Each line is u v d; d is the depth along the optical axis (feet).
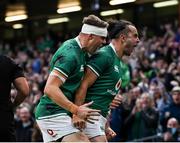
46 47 171.22
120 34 42.47
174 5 179.42
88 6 170.81
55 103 39.93
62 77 38.73
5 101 42.65
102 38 40.32
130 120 79.25
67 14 187.73
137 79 107.76
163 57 129.39
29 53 179.01
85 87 40.45
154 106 84.38
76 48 39.78
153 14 182.39
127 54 42.96
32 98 97.04
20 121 80.69
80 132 40.29
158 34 163.12
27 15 190.80
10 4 181.37
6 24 201.57
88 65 40.70
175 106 80.07
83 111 37.60
